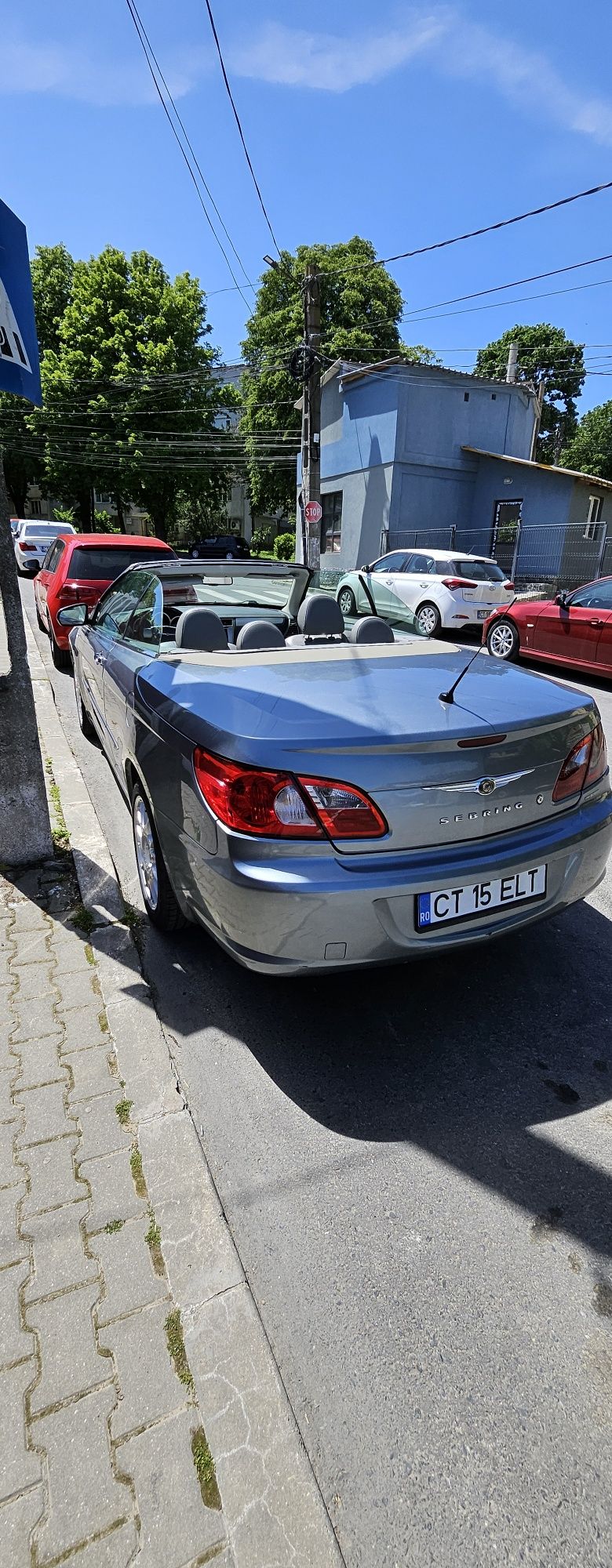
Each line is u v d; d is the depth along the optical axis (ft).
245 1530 4.10
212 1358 4.94
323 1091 7.46
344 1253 5.80
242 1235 5.94
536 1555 4.03
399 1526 4.15
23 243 9.60
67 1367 4.88
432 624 37.65
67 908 10.57
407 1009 8.77
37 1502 4.19
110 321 99.25
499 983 9.32
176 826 7.99
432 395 57.93
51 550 33.01
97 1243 5.72
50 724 19.75
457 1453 4.51
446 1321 5.29
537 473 56.65
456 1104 7.32
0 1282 5.41
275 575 12.67
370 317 89.86
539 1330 5.24
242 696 7.74
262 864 6.62
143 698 9.57
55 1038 7.98
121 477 103.60
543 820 7.78
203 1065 7.78
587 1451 4.52
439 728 6.98
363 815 6.64
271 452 99.04
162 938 10.02
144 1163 6.43
